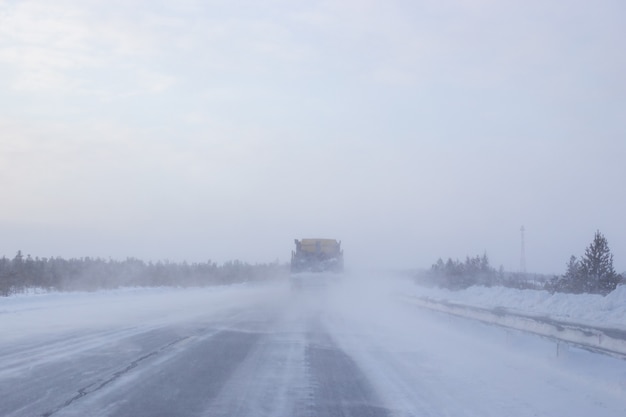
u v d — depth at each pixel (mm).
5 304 30375
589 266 29422
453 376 13023
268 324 24297
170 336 19312
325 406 10016
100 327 21609
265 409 9742
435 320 25969
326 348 17219
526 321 15703
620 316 15523
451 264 50156
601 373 12672
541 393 11328
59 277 49188
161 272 66812
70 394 10484
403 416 9445
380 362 14805
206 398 10438
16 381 11594
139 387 11211
